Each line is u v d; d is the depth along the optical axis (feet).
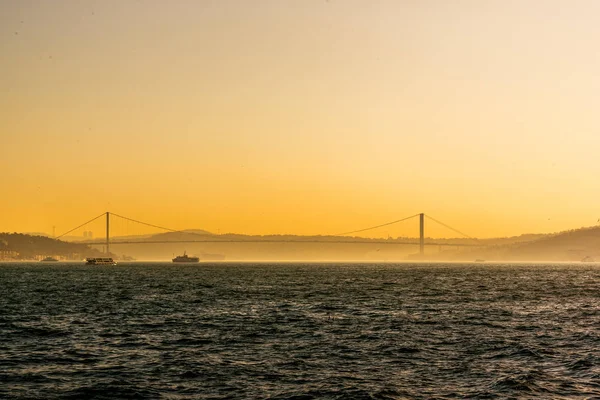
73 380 117.50
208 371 124.57
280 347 151.74
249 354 142.51
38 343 157.48
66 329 183.11
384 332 176.55
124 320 205.77
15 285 423.64
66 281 487.61
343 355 141.28
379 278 552.00
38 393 108.88
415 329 183.32
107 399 105.91
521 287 407.44
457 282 476.13
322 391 109.60
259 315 220.23
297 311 234.79
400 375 121.39
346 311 235.20
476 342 158.51
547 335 171.32
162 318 211.41
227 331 178.60
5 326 189.57
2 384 114.73
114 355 141.18
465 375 121.19
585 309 249.34
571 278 569.64
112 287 398.42
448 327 188.14
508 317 216.74
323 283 452.76
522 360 135.23
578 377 118.52
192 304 265.75
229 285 422.82
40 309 244.22
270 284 436.76
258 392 109.19
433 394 107.65
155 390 110.73
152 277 573.33
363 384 114.11
